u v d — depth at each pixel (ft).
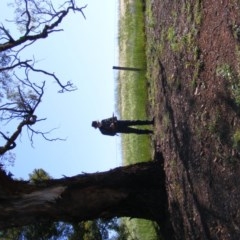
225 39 31.14
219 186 32.50
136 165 43.42
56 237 47.32
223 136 31.32
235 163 29.94
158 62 51.13
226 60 30.83
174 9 43.65
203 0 35.32
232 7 30.22
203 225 35.76
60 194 38.65
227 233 31.83
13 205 37.14
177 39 42.27
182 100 40.14
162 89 48.11
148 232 56.80
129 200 41.70
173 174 41.60
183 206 39.55
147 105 61.46
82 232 48.01
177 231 41.16
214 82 32.81
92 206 39.81
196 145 36.45
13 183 37.76
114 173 41.55
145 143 63.21
